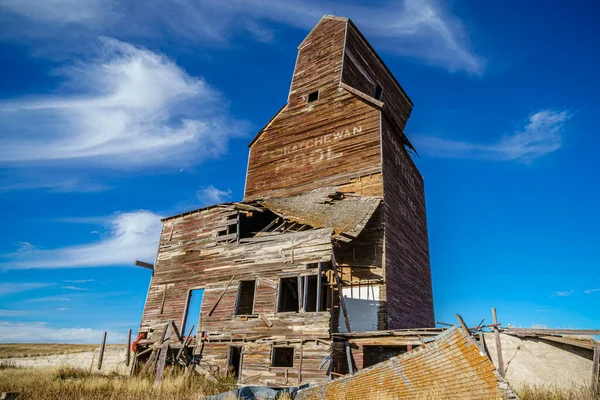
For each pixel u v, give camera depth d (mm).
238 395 12508
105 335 26078
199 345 18578
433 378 7758
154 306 21938
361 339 14852
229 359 17391
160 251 23578
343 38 26828
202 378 17062
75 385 15586
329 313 15422
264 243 18828
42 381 16688
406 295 20359
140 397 13438
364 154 22078
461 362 7137
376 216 19516
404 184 24469
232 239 20328
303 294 16672
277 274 17625
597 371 10258
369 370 9672
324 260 16453
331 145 23859
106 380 17234
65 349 54125
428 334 13438
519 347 11492
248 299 21797
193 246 22031
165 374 18594
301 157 24984
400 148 25172
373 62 29844
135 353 20891
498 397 6156
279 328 16406
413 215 25016
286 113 27406
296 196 22906
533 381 10875
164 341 18906
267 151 27125
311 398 11797
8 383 16562
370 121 22766
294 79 28516
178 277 21781
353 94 24172
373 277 18188
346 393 10211
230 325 18016
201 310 19469
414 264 22984
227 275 19453
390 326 17312
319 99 25938
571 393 9883
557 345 11125
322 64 27125
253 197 25938
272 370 15805
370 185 20953
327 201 20516
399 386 8586
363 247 19109
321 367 14648
